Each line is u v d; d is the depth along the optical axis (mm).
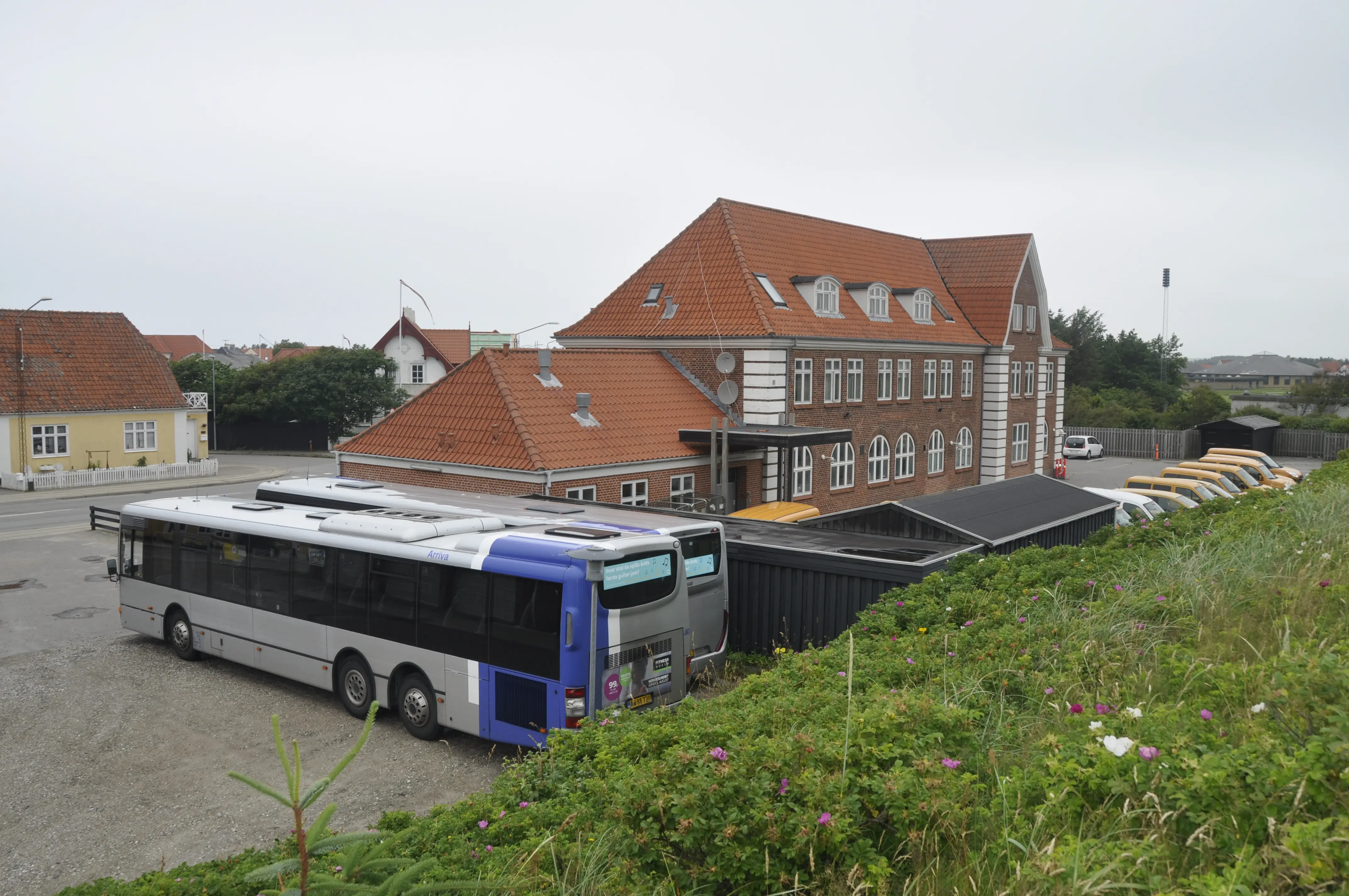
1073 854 4113
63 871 8883
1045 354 47031
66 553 25828
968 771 5820
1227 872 3746
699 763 5500
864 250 38969
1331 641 6891
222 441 62375
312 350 71875
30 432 41969
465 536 12125
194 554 15477
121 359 46500
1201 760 4594
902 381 36625
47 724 12789
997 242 44094
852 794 5074
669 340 30594
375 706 3867
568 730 8047
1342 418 60688
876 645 9328
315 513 15008
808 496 31656
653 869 5105
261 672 15320
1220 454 38625
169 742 12117
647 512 15164
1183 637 8062
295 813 3754
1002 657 8039
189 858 9102
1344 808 4105
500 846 5844
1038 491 22250
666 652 11906
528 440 22922
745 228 33250
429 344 69188
